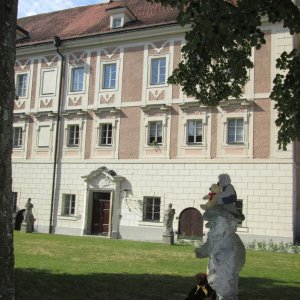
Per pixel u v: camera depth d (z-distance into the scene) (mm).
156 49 32312
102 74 34094
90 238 27875
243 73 13414
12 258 6211
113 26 34719
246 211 28000
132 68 33000
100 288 10328
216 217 8250
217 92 14039
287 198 27219
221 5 9133
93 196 33219
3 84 6293
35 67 36875
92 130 33781
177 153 30594
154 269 13867
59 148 34812
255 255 20812
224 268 7965
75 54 35344
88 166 33500
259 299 9945
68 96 35094
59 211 34031
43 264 13727
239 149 28781
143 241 28547
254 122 28562
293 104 11930
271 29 28781
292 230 26906
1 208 6125
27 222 31797
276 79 12133
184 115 30672
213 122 29719
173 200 30281
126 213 31531
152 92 31969
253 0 9492
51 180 34781
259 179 27969
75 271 12641
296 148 29391
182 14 9359
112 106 33281
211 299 7094
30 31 40469
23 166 36031
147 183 31234
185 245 26078
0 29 6359
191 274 13055
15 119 36938
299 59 11805
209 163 29469
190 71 13555
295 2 27312
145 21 33875
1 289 6039
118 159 32469
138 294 9914
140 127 32031
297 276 13969
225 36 10062
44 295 9422
